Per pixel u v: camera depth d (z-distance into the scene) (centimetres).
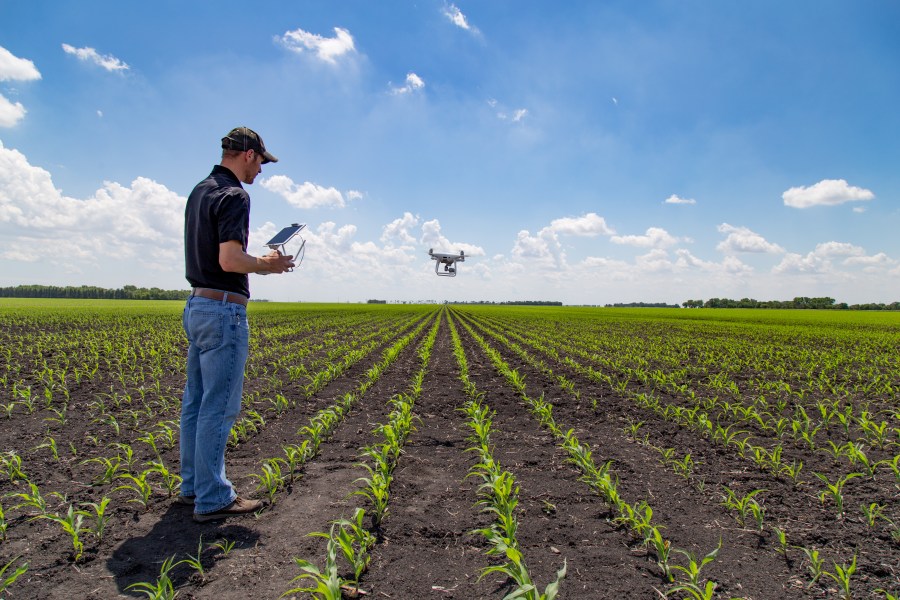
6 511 413
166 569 292
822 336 2662
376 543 373
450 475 524
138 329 2259
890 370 1297
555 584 267
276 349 1669
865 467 551
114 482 486
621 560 351
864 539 384
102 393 888
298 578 298
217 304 403
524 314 6384
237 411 424
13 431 646
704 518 423
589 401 898
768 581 326
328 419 657
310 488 476
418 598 304
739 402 885
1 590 295
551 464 561
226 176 416
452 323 3856
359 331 2652
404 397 879
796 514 431
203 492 399
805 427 682
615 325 3775
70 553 349
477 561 349
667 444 642
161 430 665
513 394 960
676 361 1452
